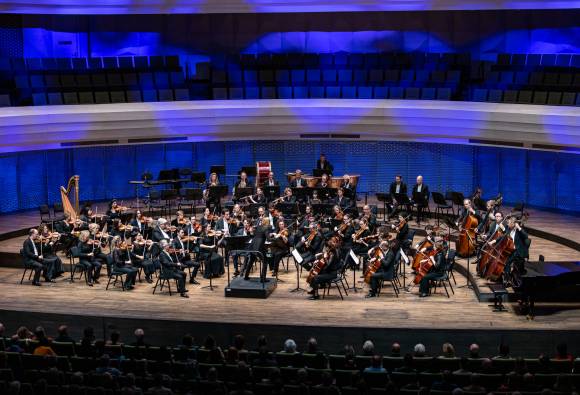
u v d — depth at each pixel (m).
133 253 18.38
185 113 25.34
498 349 14.83
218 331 15.37
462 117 23.91
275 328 15.20
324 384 11.25
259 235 17.69
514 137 23.00
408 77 26.20
